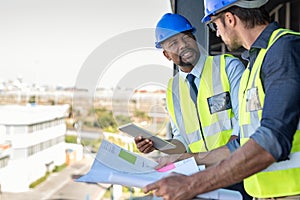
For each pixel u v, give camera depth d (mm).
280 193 1264
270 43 1176
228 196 1083
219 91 1480
